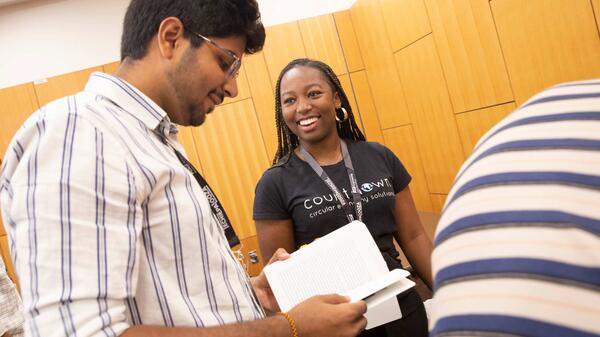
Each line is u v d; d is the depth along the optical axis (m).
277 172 1.48
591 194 0.28
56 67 4.88
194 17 0.86
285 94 1.51
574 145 0.31
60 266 0.60
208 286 0.80
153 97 0.88
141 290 0.74
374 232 1.41
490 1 3.07
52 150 0.66
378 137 5.23
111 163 0.69
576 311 0.26
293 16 5.30
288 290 1.14
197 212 0.80
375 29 4.70
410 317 1.33
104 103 0.79
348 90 5.14
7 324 1.72
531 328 0.26
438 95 3.94
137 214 0.70
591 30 2.48
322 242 1.23
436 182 4.39
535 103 0.37
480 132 3.52
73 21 4.89
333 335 0.87
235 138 4.81
